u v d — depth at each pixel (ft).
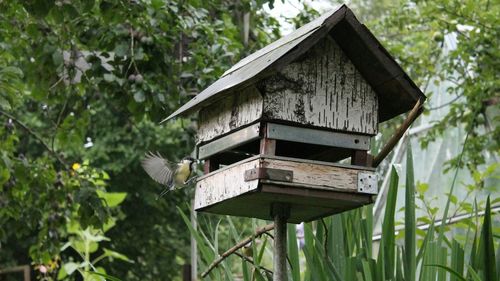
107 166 66.39
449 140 45.11
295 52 14.28
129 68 28.68
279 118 14.52
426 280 15.35
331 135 14.88
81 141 34.60
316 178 14.32
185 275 27.07
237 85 14.78
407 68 44.34
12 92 29.35
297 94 14.67
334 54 14.98
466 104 39.75
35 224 34.45
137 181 70.44
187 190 33.47
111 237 74.54
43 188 34.01
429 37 44.01
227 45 31.37
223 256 15.89
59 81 30.45
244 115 15.01
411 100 15.19
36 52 30.37
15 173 33.55
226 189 14.96
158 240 75.31
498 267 15.49
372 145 16.58
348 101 14.98
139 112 29.25
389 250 15.80
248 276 16.26
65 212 34.40
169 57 29.66
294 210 15.12
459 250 15.38
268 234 15.92
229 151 16.56
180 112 16.83
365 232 16.31
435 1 39.40
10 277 60.95
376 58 14.80
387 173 44.98
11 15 30.91
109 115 64.95
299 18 36.52
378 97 15.35
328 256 16.24
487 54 39.34
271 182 14.06
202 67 30.32
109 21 28.17
